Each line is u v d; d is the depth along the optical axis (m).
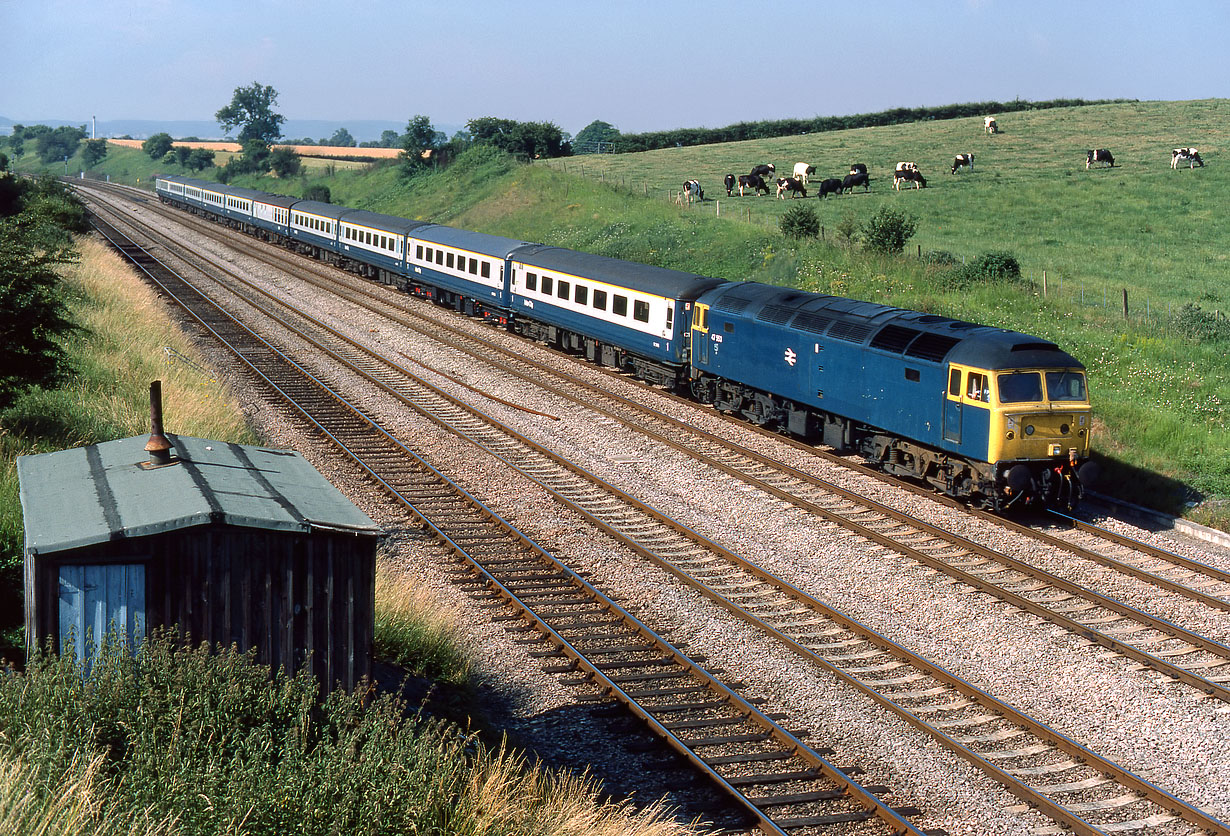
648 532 17.33
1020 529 17.52
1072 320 29.56
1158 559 16.47
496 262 36.25
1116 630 13.68
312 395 26.53
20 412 18.31
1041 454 18.20
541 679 12.16
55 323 19.00
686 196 60.75
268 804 6.91
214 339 32.94
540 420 24.62
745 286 25.53
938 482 19.69
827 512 17.97
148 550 8.17
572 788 8.98
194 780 6.92
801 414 23.05
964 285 33.44
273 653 8.57
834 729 10.96
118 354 24.38
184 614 8.30
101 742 7.28
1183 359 25.89
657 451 22.17
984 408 18.11
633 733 10.93
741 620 13.84
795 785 9.90
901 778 10.02
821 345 21.97
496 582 14.77
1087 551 16.34
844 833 9.12
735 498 19.11
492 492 19.20
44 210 50.72
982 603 14.42
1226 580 15.46
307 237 57.09
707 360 25.94
